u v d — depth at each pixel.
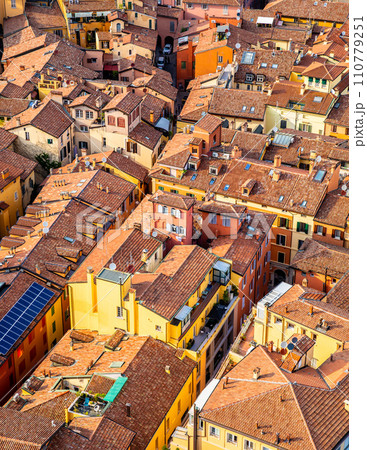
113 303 106.44
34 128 153.00
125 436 90.62
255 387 91.81
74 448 87.50
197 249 115.56
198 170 146.00
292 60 186.12
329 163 142.50
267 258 134.88
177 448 94.75
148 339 104.50
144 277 110.00
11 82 174.50
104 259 114.06
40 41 190.75
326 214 135.12
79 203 135.12
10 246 126.25
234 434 89.25
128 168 151.38
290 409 88.31
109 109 154.25
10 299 115.25
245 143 153.75
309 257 129.62
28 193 150.25
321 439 85.88
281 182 139.88
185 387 103.00
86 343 109.31
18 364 111.50
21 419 88.88
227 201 141.75
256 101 172.25
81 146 163.38
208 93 178.88
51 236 127.00
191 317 108.69
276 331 106.00
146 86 177.62
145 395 97.81
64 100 166.12
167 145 151.62
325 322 102.19
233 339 120.25
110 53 195.75
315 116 169.25
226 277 115.44
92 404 94.62
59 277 121.81
